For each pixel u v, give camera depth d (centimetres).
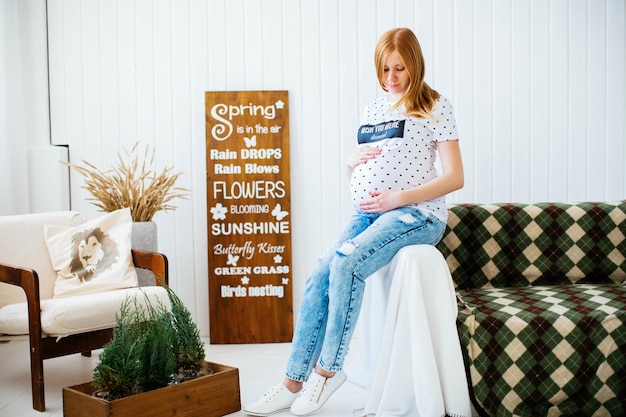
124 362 249
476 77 407
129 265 334
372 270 265
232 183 403
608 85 409
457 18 406
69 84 413
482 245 319
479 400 261
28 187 405
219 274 401
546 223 321
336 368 267
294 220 412
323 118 410
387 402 259
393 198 267
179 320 276
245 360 361
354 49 407
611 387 258
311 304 275
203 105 410
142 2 409
